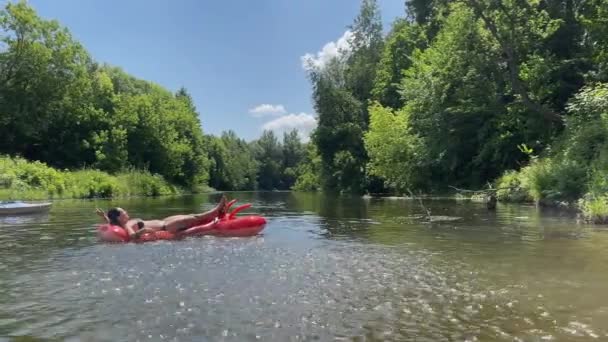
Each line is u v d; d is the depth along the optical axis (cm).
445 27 2722
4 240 887
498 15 2220
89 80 4559
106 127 4491
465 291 493
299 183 7138
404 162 2869
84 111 4366
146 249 772
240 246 802
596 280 531
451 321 400
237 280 548
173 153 5334
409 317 411
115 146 4294
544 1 2316
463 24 2369
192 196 4034
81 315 424
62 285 532
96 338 369
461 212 1406
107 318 415
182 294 489
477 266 617
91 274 586
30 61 3956
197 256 705
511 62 2034
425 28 3812
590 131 1418
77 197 2927
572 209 1260
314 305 448
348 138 4341
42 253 739
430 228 1034
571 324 388
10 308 447
